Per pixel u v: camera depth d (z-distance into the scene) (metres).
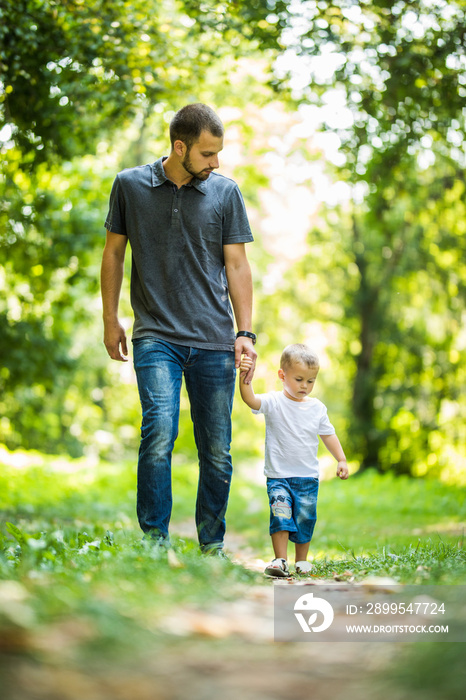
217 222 5.37
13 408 24.56
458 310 23.36
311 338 32.19
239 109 16.98
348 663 2.38
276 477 5.36
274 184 25.81
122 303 22.97
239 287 5.46
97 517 11.58
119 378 32.22
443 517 13.66
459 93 11.59
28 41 9.55
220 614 2.94
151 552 4.18
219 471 5.34
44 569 3.78
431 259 23.30
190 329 5.27
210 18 10.48
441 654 2.11
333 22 10.87
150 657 2.26
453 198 17.44
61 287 17.78
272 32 10.62
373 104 11.68
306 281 29.77
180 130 5.12
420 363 26.22
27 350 16.97
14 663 2.05
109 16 10.01
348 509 15.46
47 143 11.20
